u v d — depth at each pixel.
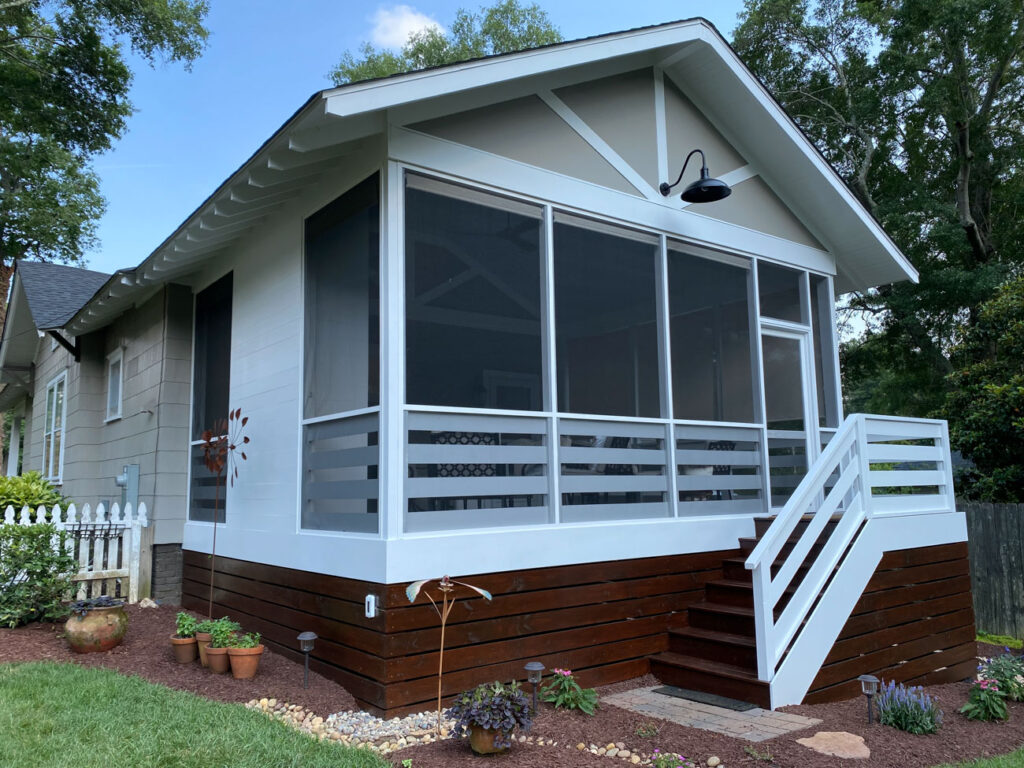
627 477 5.71
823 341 8.02
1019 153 15.72
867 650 5.48
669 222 6.48
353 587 4.58
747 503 6.66
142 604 7.25
